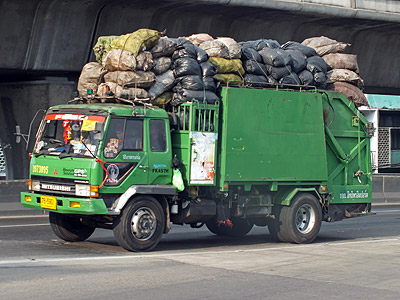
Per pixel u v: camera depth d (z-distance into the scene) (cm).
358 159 1502
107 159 1141
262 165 1312
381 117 4109
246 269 1022
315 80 1423
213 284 905
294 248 1275
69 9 2156
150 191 1180
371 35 3041
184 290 862
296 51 1434
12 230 1511
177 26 2459
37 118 2438
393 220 2000
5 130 2505
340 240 1493
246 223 1470
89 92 1231
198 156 1234
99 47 1270
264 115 1315
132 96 1201
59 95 2434
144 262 1066
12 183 1889
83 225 1312
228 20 2552
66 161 1164
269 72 1364
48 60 2250
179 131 1241
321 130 1405
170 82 1238
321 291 878
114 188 1148
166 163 1208
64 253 1160
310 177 1385
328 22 2745
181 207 1253
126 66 1195
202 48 1309
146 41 1210
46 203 1183
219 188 1267
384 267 1061
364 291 884
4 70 2239
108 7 2222
